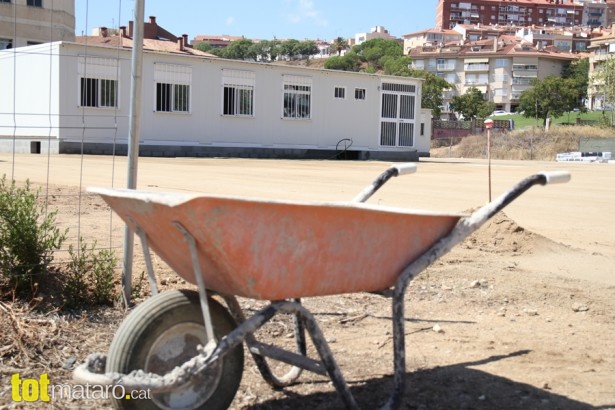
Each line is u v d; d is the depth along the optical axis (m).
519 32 170.12
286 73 35.69
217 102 33.59
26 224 5.29
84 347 4.61
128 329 3.31
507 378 4.51
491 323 5.74
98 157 26.88
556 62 141.38
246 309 5.67
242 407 3.96
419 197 15.26
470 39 173.62
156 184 16.00
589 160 46.50
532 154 55.47
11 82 30.38
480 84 142.50
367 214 3.47
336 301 6.14
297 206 3.22
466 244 8.89
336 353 4.87
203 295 3.24
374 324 5.57
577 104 113.81
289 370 4.55
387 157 39.62
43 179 15.32
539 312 6.10
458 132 83.69
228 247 3.16
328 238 3.41
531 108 107.25
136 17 5.04
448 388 4.30
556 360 4.89
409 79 40.00
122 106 30.05
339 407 3.99
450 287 6.76
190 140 32.84
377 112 39.09
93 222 9.30
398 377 3.75
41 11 46.19
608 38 126.69
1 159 22.70
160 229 3.36
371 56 174.75
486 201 14.54
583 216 13.02
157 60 31.41
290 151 36.25
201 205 3.03
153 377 3.16
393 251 3.69
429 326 5.61
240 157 34.41
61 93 28.02
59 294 5.35
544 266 7.92
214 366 3.53
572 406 4.08
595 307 6.27
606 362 4.88
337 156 37.91
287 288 3.37
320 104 37.06
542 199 16.11
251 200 3.11
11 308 4.71
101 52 29.09
